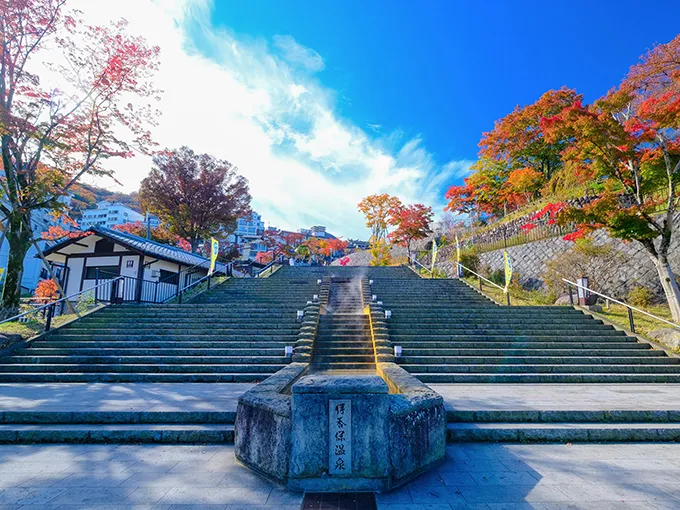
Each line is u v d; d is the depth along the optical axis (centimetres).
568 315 1133
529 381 773
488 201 2870
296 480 329
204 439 462
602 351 890
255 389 432
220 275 2062
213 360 840
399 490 330
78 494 317
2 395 619
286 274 2219
